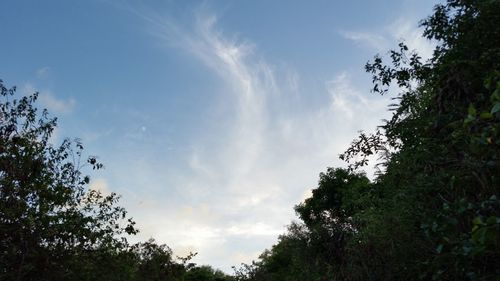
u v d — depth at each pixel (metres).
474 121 4.41
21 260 12.00
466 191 5.95
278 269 48.94
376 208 14.96
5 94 13.10
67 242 13.84
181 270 28.61
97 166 15.12
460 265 5.30
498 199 4.72
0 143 12.14
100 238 15.52
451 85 8.13
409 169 11.29
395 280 11.40
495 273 4.99
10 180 12.00
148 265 26.56
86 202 15.97
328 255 17.12
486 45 10.77
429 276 8.39
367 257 12.65
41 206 12.41
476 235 3.58
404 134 12.24
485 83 4.51
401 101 13.60
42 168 13.23
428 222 5.59
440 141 8.06
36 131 13.66
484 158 5.39
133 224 17.14
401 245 10.52
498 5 10.45
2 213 11.63
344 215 23.83
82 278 14.48
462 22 11.78
